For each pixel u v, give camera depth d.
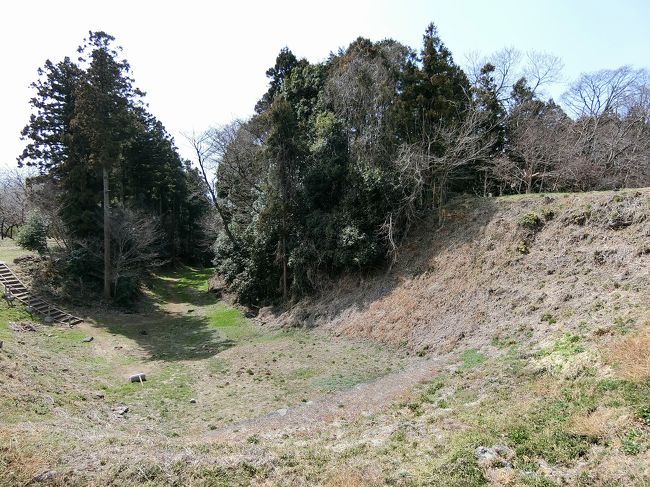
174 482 6.74
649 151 24.22
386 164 23.16
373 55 27.12
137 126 34.06
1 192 45.28
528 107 29.02
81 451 7.77
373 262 21.55
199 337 22.20
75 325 21.31
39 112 27.22
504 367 10.41
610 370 7.91
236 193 33.84
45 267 25.34
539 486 5.48
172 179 45.31
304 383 14.23
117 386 14.37
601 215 14.33
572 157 23.83
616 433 6.11
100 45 25.09
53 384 12.69
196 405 12.89
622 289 11.27
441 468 6.29
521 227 16.66
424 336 15.98
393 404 10.62
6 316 19.03
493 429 7.20
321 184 24.64
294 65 36.94
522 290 14.38
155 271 40.50
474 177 24.81
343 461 7.24
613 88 28.30
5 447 7.61
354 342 18.28
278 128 25.12
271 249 27.17
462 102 25.38
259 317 25.12
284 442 8.74
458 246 18.72
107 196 25.95
